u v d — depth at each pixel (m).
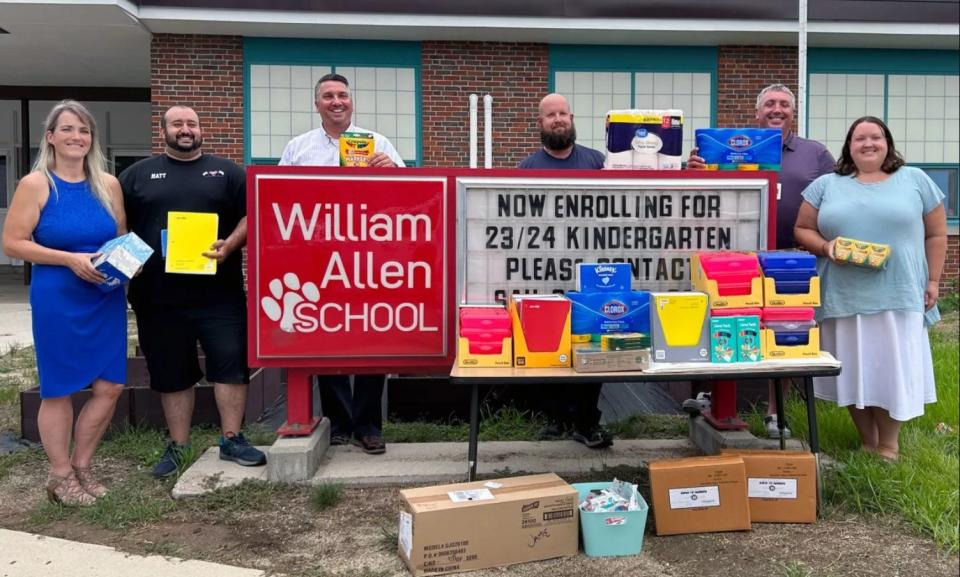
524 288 3.87
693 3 10.09
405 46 10.52
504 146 10.73
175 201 3.75
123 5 9.09
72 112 3.42
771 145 3.99
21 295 12.55
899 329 3.76
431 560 2.83
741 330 3.28
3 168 15.91
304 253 3.77
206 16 9.56
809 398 3.32
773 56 10.96
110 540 3.19
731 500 3.21
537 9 9.95
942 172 11.55
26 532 3.28
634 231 3.89
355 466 3.94
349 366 3.86
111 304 3.55
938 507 3.29
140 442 4.50
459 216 3.82
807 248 4.04
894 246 3.75
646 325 3.38
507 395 5.02
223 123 10.34
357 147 3.90
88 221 3.45
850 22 10.35
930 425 4.62
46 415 3.49
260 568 2.92
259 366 3.78
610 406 5.37
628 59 10.82
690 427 4.50
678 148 3.94
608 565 2.93
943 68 11.35
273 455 3.71
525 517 2.93
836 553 3.03
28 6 8.97
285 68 10.38
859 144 3.83
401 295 3.84
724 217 3.92
